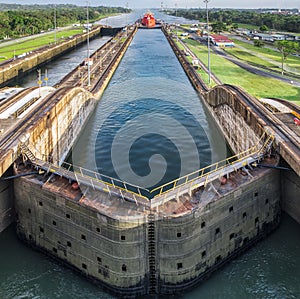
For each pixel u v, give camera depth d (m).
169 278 37.16
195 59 138.88
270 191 44.91
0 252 42.59
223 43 187.00
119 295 37.31
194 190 39.59
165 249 36.25
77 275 39.81
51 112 60.59
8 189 45.44
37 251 43.03
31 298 36.81
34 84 128.38
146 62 164.00
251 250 43.25
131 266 36.44
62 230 39.72
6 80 126.06
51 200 39.66
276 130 51.41
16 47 182.12
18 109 62.94
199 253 37.69
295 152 44.22
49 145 60.22
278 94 91.25
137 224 35.19
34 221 42.28
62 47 197.25
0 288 37.88
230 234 40.69
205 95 93.88
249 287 38.00
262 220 44.59
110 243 36.09
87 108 86.25
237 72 121.88
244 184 40.72
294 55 156.62
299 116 59.53
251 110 59.34
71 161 65.75
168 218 35.12
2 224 45.22
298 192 45.50
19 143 47.25
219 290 37.88
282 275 39.31
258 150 50.06
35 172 43.12
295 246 43.62
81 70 131.38
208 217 37.53
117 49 188.75
